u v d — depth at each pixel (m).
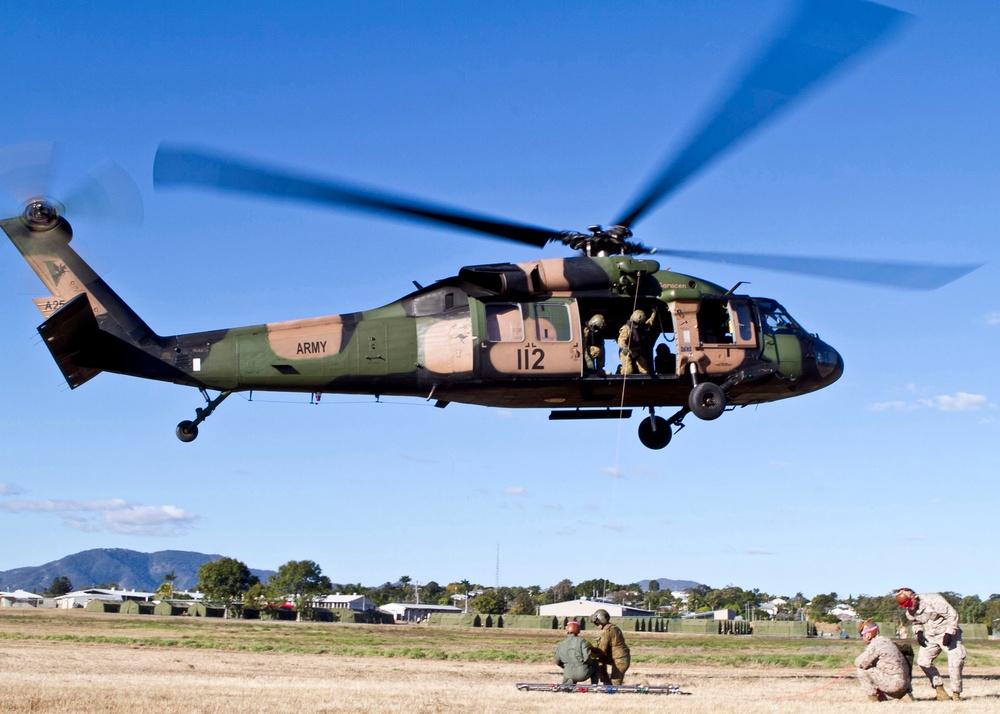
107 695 12.32
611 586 178.00
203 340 19.08
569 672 15.18
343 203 16.41
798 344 20.00
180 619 63.53
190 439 19.16
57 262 19.53
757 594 174.75
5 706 11.05
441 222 17.67
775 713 11.59
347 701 12.32
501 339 18.69
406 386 19.09
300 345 18.88
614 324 19.62
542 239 19.27
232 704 11.72
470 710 11.59
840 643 41.47
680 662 24.41
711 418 19.11
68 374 19.38
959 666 13.62
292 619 88.44
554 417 20.52
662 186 18.28
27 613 56.44
